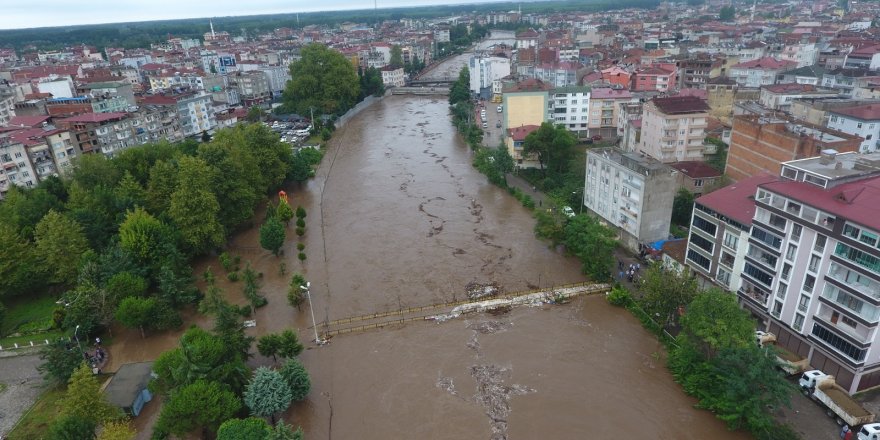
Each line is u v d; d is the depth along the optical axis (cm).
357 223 10888
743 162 10600
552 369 6378
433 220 10850
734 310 5600
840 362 5547
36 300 8256
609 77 18500
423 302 7888
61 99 16062
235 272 8856
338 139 17850
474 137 16025
